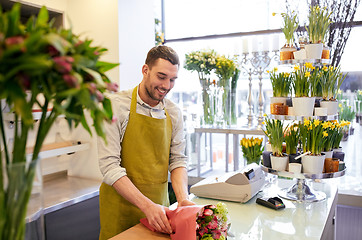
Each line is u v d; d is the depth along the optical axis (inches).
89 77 29.2
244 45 138.8
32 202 28.6
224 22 155.2
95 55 30.3
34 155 30.3
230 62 140.0
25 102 25.7
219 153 158.6
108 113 34.3
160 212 56.2
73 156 123.0
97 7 113.5
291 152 78.1
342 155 81.2
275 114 79.3
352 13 118.5
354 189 129.0
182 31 164.7
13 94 25.2
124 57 113.3
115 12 110.0
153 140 69.6
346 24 119.3
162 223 54.7
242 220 65.5
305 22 125.1
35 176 28.6
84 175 121.2
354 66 126.0
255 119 150.8
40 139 30.3
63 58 25.6
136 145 68.8
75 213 101.5
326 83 80.6
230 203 76.6
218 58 140.9
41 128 30.2
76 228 102.0
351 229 126.1
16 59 24.7
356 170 129.1
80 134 118.3
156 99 67.2
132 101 69.2
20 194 27.4
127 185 63.0
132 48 117.1
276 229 60.8
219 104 145.1
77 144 114.0
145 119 68.5
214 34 157.4
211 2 157.0
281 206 71.4
